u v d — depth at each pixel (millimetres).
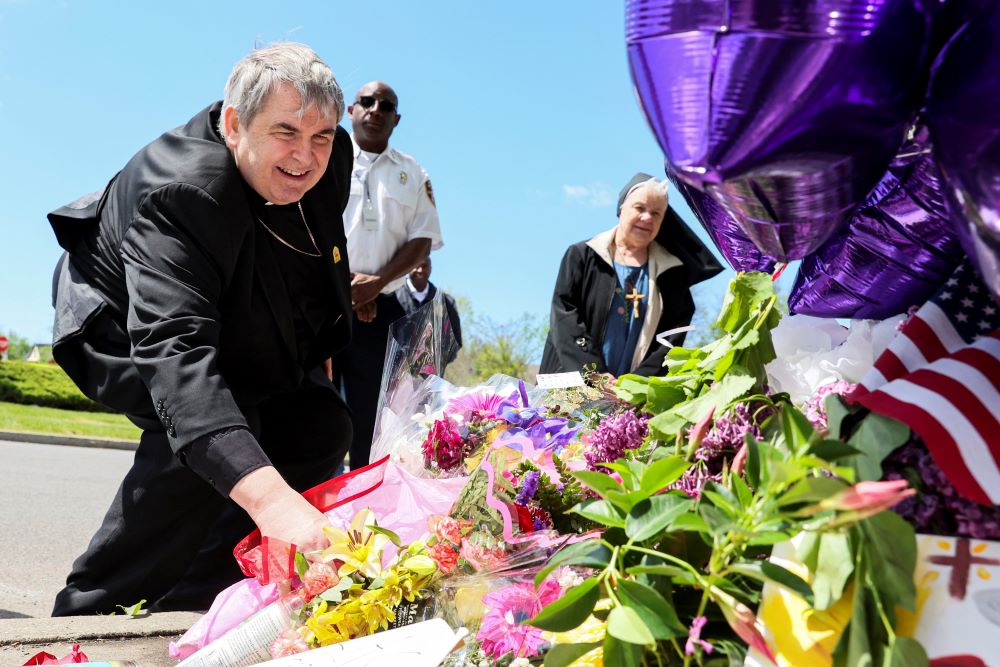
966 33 780
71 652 1679
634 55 840
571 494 1494
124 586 2186
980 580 809
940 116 793
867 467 867
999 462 826
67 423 15281
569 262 3789
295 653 1331
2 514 5855
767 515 818
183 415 1759
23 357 49562
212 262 2037
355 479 1690
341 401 2582
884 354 967
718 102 778
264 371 2318
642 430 1346
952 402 848
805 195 833
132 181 2141
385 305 4180
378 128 4234
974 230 779
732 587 893
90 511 6320
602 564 958
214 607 1588
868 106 787
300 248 2314
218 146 2098
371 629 1346
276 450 2479
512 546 1366
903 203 1069
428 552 1400
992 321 965
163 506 2164
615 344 3688
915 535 837
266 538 1496
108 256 2188
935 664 794
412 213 4258
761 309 1226
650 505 956
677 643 947
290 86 1984
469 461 1720
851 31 754
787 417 816
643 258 3752
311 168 2082
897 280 1141
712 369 1284
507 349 22062
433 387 1938
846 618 843
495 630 1263
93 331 2223
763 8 754
